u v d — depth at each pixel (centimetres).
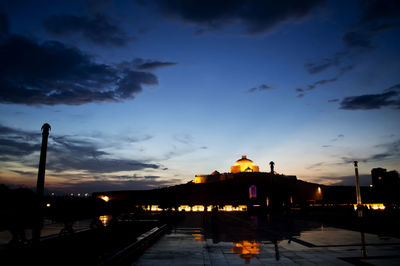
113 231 1802
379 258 1141
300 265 1036
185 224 2923
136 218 2812
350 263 1061
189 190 11119
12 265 902
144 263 1078
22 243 1066
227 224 2889
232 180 10762
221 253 1277
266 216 4322
